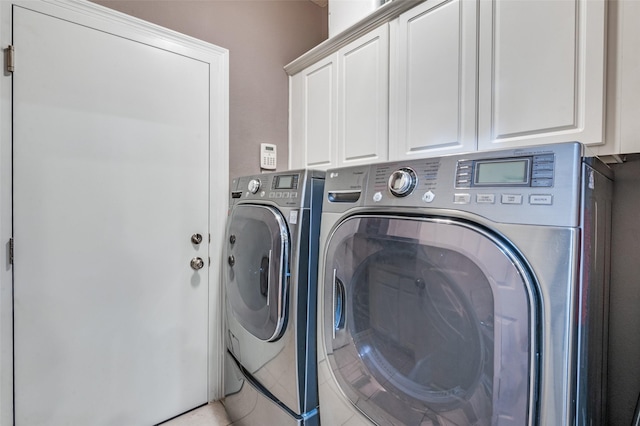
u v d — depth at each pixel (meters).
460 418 0.69
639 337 1.04
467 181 0.69
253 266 1.39
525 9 1.03
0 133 1.22
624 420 1.05
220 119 1.85
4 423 1.24
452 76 1.24
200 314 1.78
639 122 0.83
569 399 0.55
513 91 1.07
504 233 0.62
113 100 1.48
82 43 1.39
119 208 1.50
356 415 0.93
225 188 1.87
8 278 1.25
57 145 1.34
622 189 1.06
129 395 1.55
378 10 1.49
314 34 2.38
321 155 1.93
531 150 0.61
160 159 1.63
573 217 0.55
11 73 1.24
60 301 1.36
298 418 1.10
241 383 1.48
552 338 0.56
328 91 1.87
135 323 1.56
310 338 1.14
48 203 1.33
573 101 0.93
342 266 0.97
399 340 0.83
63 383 1.37
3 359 1.24
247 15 2.00
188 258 1.73
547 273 0.57
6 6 1.23
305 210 1.14
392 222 0.82
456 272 0.69
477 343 0.66
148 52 1.58
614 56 0.86
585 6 0.91
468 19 1.19
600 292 0.81
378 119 1.55
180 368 1.71
